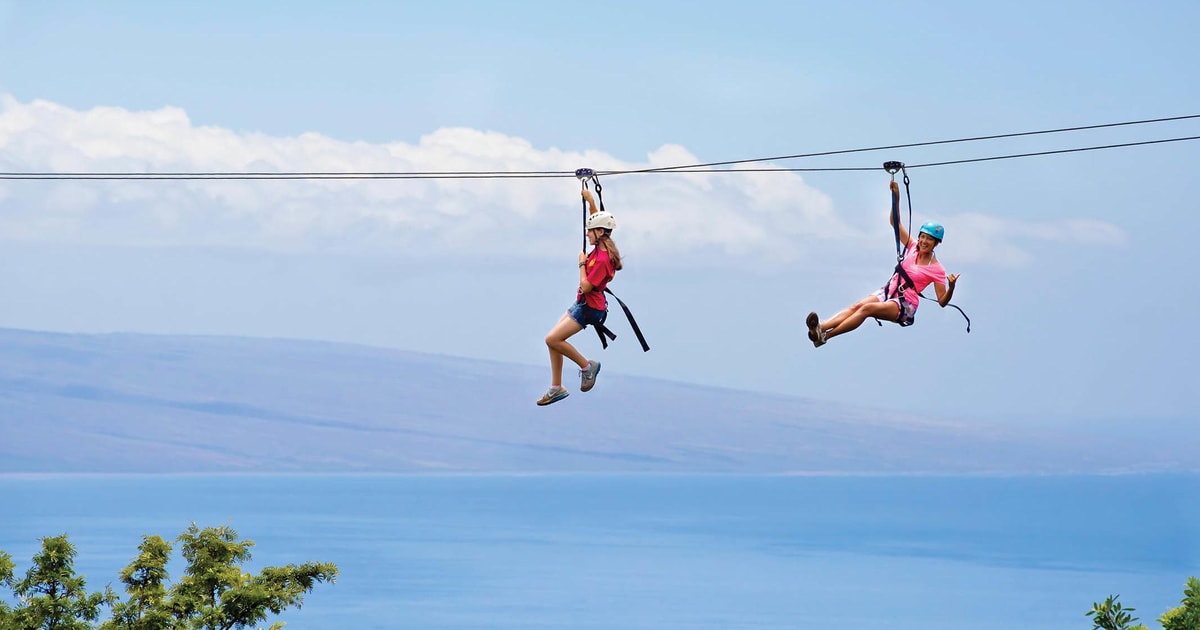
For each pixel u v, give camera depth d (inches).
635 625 4982.8
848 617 5285.4
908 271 774.5
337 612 5388.8
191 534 933.2
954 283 776.9
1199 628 614.9
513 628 4879.4
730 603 5689.0
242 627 903.7
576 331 768.3
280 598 898.7
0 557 869.8
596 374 773.9
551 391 770.2
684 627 4933.6
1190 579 639.8
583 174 815.1
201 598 892.6
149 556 909.2
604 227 767.1
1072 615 5388.8
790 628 4931.1
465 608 5467.5
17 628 841.5
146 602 888.9
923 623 5123.0
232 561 933.2
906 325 781.3
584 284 756.0
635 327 757.9
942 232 783.1
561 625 4965.6
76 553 892.0
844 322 764.0
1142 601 6013.8
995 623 5137.8
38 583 874.1
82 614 880.9
